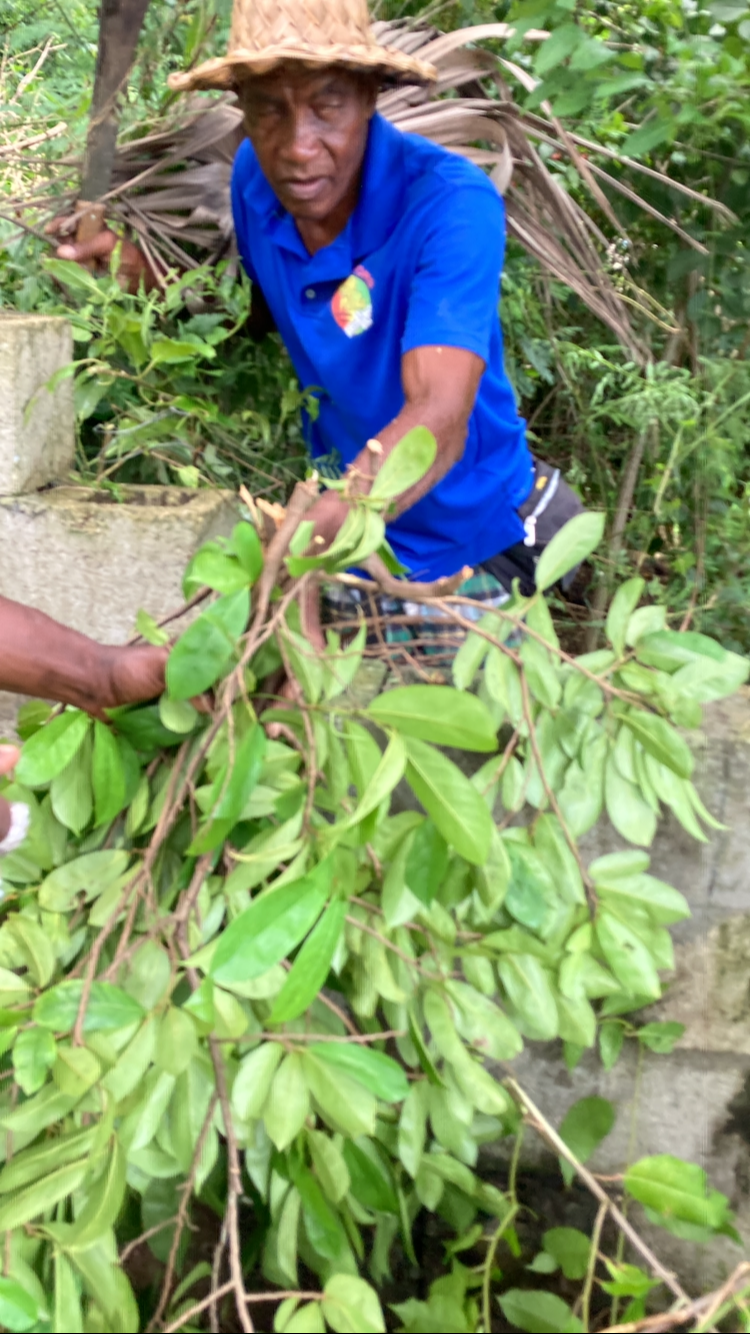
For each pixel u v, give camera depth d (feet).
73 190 5.41
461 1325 3.16
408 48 5.37
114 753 3.13
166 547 4.07
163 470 5.22
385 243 4.51
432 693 2.70
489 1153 4.49
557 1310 3.30
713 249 5.50
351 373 4.88
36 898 3.33
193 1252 4.51
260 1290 4.51
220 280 5.33
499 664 3.22
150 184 5.27
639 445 5.98
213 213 5.29
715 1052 4.23
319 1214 2.94
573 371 6.25
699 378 5.58
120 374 4.80
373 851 3.10
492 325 4.84
